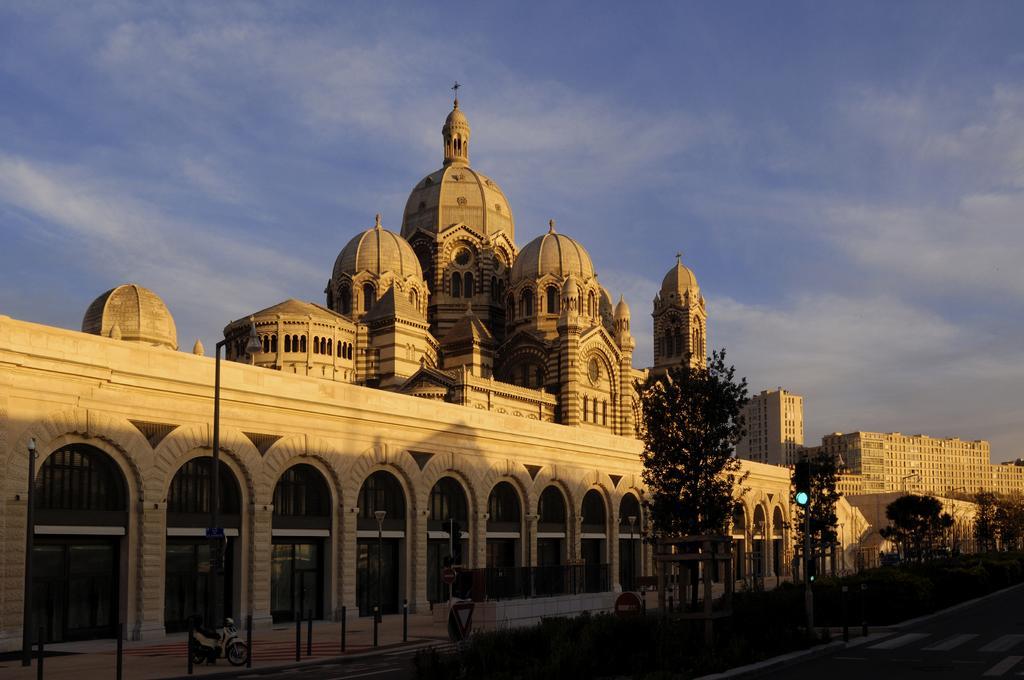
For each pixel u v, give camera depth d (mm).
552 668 26797
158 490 48375
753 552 111062
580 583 58469
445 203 135500
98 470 46844
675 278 153375
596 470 83938
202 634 36156
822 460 83750
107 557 47156
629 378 120938
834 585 50938
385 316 110312
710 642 32219
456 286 132125
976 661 33781
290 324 103938
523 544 74812
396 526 63719
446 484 68812
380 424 62094
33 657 39156
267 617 53188
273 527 55156
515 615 49281
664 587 35875
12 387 42625
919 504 114000
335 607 57969
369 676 31875
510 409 105688
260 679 32719
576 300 120125
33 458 37719
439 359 119750
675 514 53406
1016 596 74062
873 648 38375
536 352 116500
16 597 42250
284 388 55469
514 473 73812
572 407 112125
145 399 48375
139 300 91438
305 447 56438
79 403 45312
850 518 150125
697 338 152625
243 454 52688
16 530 42406
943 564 83062
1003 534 190750
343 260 124312
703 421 53812
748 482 110875
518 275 127312
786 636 36250
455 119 146750
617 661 29766
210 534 40656
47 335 44188
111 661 37656
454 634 31719
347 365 106938
